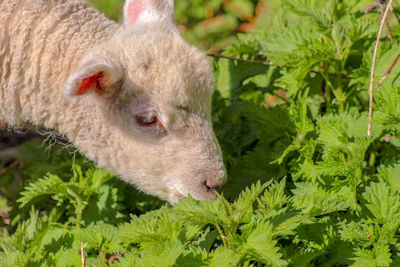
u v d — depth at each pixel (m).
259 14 10.30
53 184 6.13
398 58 6.09
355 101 6.82
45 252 5.32
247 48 7.60
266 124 6.52
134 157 6.13
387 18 7.00
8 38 6.29
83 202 6.10
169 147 5.89
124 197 6.50
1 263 5.29
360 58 6.98
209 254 4.50
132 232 4.89
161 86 5.70
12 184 8.12
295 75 6.62
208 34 10.70
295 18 8.08
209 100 6.03
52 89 6.28
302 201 5.18
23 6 6.30
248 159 6.45
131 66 5.79
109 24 6.59
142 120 5.87
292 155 6.22
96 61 5.41
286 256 4.84
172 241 4.71
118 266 4.66
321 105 7.23
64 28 6.25
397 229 5.11
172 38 6.06
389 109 5.63
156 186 6.18
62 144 7.11
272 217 4.78
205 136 5.89
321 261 4.98
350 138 5.91
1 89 6.49
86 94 5.67
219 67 7.75
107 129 6.15
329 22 6.95
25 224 6.03
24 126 6.89
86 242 5.47
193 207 4.81
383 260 4.61
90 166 6.88
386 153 6.25
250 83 7.71
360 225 5.02
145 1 6.67
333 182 5.50
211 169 5.86
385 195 5.02
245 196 4.84
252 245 4.46
